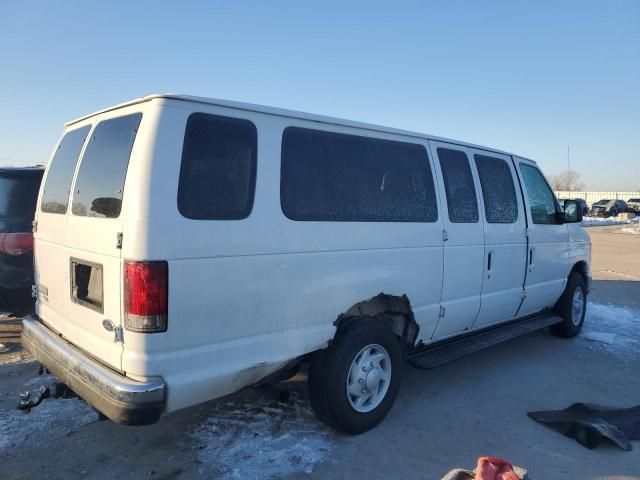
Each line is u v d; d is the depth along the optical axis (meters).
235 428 4.04
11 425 4.05
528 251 5.76
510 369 5.65
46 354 3.63
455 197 4.81
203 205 3.06
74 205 3.56
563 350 6.39
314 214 3.62
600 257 16.34
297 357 3.58
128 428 4.02
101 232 3.11
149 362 2.88
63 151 4.05
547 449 3.89
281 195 3.44
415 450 3.82
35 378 5.02
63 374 3.35
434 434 4.07
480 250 5.03
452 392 4.95
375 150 4.14
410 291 4.30
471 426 4.23
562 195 67.56
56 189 3.96
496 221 5.27
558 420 4.22
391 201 4.18
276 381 3.89
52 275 3.89
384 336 4.07
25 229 5.69
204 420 4.16
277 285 3.39
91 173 3.43
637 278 12.06
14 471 3.43
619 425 4.21
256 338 3.32
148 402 2.84
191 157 3.04
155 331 2.88
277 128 3.49
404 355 4.54
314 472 3.48
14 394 4.64
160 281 2.87
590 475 3.56
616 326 7.59
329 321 3.72
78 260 3.42
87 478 3.37
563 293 6.70
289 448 3.75
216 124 3.19
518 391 5.01
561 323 6.79
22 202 5.75
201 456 3.63
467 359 5.98
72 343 3.54
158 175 2.91
